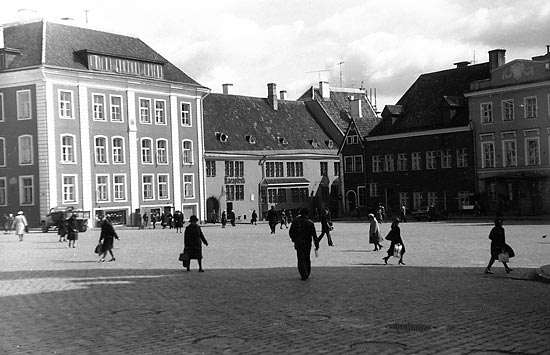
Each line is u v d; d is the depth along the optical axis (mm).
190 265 25250
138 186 72250
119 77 70188
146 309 14516
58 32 68062
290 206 89688
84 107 66938
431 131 73625
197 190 79375
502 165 67875
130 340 11258
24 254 32406
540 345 10211
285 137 91750
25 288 18750
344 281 18859
